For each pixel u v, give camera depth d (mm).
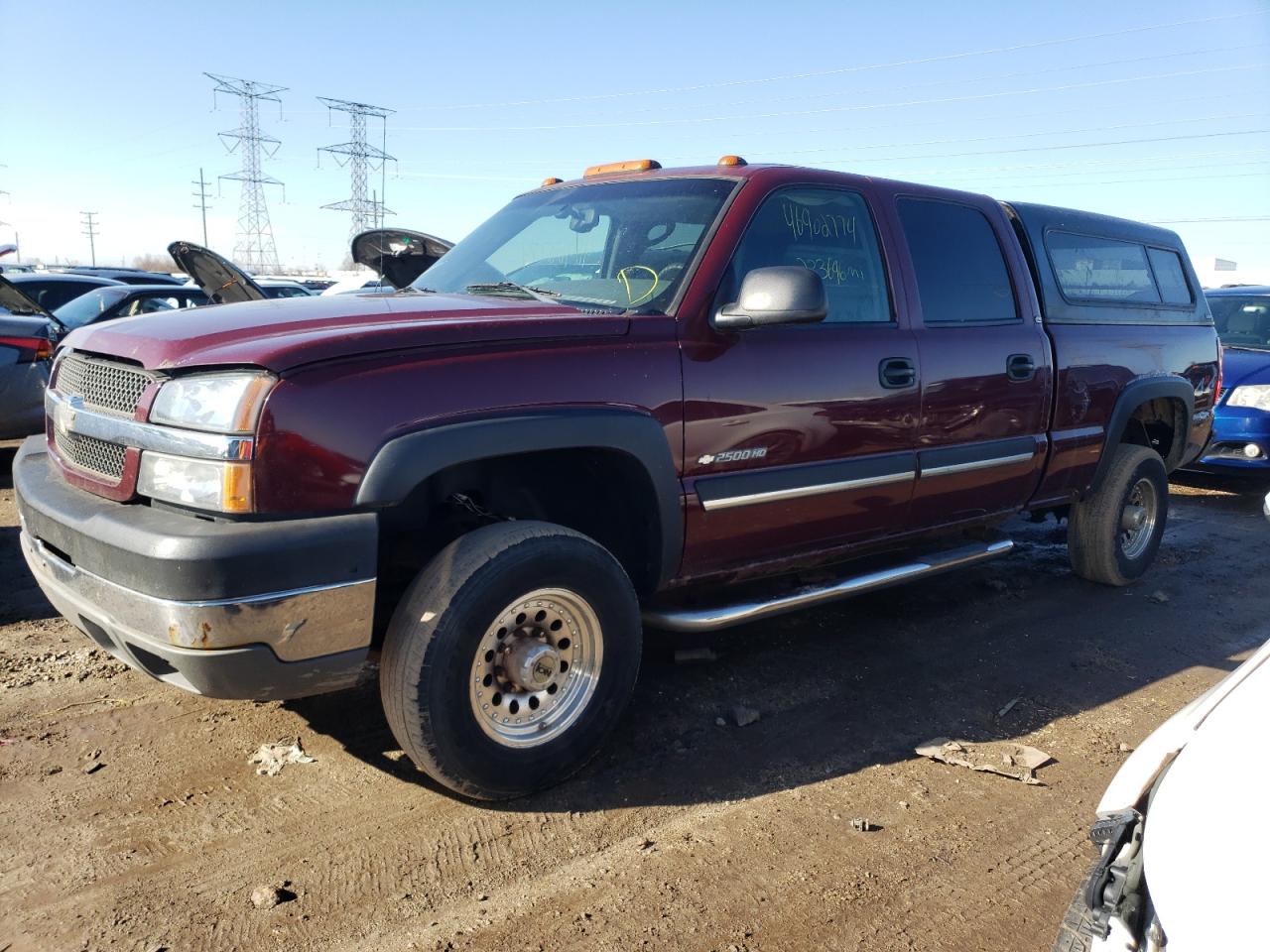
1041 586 5688
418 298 3545
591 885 2695
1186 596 5633
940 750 3541
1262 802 1453
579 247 3924
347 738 3473
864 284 4020
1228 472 8500
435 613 2783
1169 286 5887
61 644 4207
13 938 2383
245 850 2783
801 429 3678
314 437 2600
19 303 7461
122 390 2932
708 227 3584
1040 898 2729
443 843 2859
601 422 3084
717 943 2477
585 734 3170
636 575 3527
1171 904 1376
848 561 4516
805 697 3984
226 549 2492
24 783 3078
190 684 2697
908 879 2789
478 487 3375
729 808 3127
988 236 4652
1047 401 4766
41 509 3016
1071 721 3898
